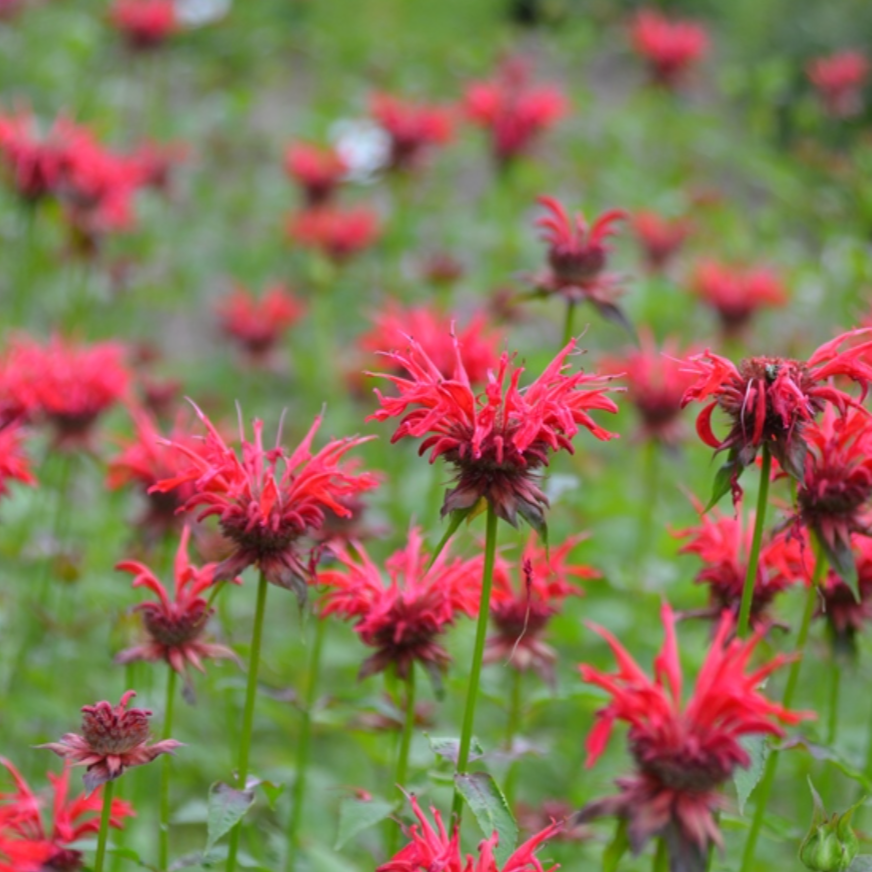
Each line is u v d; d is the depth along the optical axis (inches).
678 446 330.6
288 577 183.3
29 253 386.6
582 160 514.3
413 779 212.5
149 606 203.9
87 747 176.2
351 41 613.3
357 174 499.8
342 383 429.7
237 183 576.4
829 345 181.9
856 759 260.7
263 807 261.0
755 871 262.8
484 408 169.2
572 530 358.0
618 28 703.1
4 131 370.9
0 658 286.8
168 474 270.5
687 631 339.9
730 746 145.7
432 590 206.1
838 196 496.4
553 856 260.1
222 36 617.3
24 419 276.1
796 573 209.3
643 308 442.3
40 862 179.3
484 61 580.7
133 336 514.0
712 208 503.5
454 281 440.5
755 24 739.4
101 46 581.9
